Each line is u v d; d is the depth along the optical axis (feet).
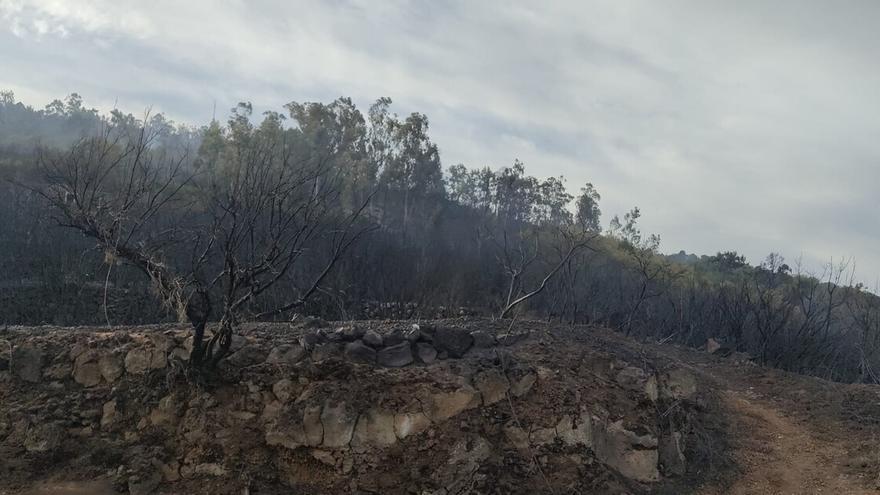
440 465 25.95
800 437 36.09
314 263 51.80
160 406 25.68
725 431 35.53
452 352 30.30
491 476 26.21
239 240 29.25
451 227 101.76
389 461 25.70
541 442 28.14
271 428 25.39
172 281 26.40
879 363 52.24
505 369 29.84
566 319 53.98
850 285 57.26
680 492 29.78
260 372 26.73
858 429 36.50
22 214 61.82
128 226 35.65
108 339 27.48
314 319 32.37
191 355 25.91
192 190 52.95
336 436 25.67
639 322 57.72
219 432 25.09
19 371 26.43
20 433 24.64
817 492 30.78
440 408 27.32
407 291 56.85
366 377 27.30
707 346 53.83
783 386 42.98
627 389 32.35
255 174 36.65
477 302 63.36
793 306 57.98
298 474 24.98
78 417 25.40
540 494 26.40
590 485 27.50
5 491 22.93
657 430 31.37
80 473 23.97
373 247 60.90
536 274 65.21
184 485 24.02
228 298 25.95
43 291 53.21
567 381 30.81
